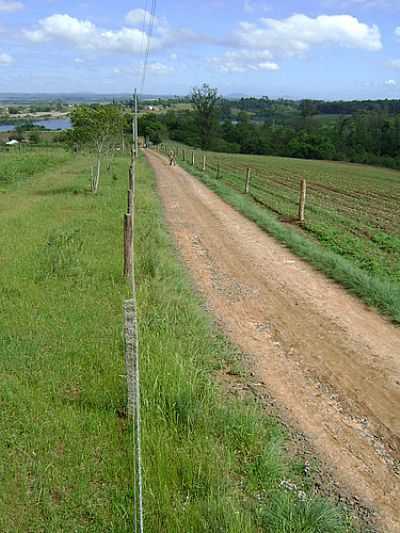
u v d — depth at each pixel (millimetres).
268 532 4223
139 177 32875
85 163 46094
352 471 5184
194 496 4469
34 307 8695
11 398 5809
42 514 4250
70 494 4445
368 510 4656
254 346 8094
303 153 93500
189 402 5621
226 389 6602
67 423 5352
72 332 7652
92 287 9781
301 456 5355
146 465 4727
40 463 4770
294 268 12773
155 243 13914
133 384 4281
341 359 7766
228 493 4516
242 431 5348
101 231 14914
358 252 14602
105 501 4395
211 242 15328
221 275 11984
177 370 6250
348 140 94875
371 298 10430
